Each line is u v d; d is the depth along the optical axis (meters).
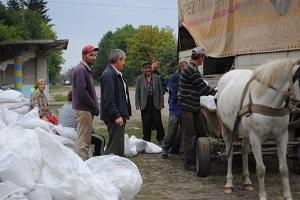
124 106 7.42
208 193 7.18
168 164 9.50
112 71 7.32
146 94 11.62
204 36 11.29
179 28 13.88
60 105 29.02
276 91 5.88
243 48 9.05
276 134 6.11
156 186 7.66
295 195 6.92
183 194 7.14
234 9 9.55
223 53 10.02
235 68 9.44
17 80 28.25
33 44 28.06
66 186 5.10
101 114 7.45
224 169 8.88
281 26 7.67
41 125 7.12
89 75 7.51
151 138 13.00
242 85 6.74
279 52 7.75
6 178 4.90
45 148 5.32
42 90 10.53
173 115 9.94
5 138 5.32
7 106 8.68
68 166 5.24
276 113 5.95
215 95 8.32
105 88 7.22
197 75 8.43
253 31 8.64
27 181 4.92
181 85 8.59
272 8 7.93
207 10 11.13
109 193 5.29
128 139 10.34
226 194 7.11
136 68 77.12
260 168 6.12
